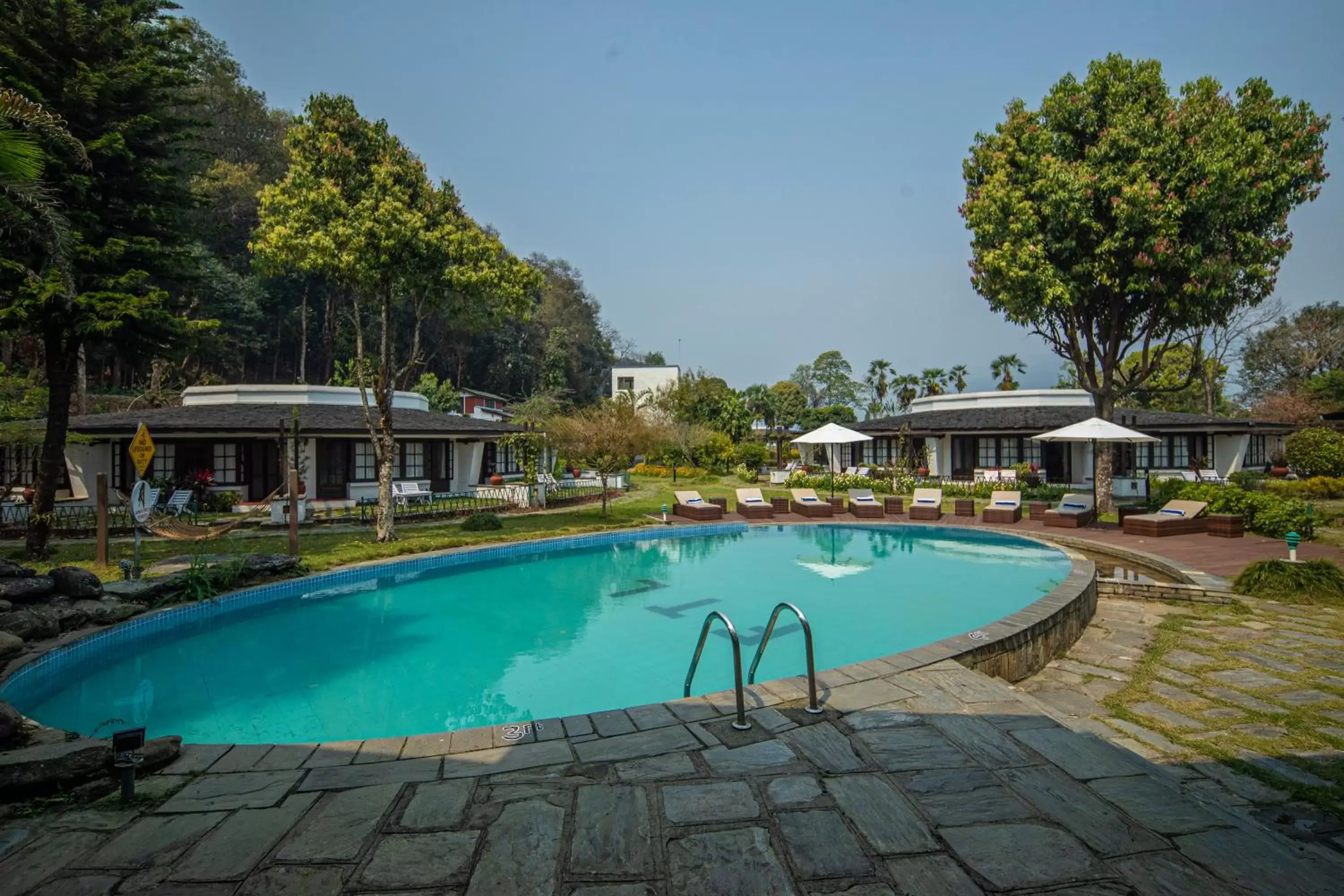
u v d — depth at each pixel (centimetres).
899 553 1455
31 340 2533
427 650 816
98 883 286
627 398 3195
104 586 861
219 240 4138
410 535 1533
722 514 1947
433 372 5509
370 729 593
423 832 322
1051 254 1672
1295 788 402
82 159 770
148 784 378
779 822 324
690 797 351
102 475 1071
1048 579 1162
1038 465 2741
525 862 295
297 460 1670
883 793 350
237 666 761
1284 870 280
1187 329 1803
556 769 386
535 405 4278
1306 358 4122
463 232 1403
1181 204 1480
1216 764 437
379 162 1359
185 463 2020
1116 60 1614
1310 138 1494
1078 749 401
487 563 1348
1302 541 1293
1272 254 1538
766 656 776
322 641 852
